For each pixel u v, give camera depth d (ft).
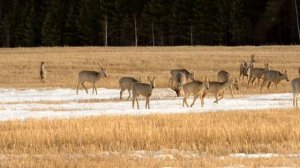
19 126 162.50
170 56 567.18
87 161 117.60
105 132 146.51
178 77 289.53
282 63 492.95
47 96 295.28
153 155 127.54
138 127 154.40
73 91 320.09
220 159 118.21
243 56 554.05
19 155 128.47
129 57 563.48
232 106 235.81
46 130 151.12
